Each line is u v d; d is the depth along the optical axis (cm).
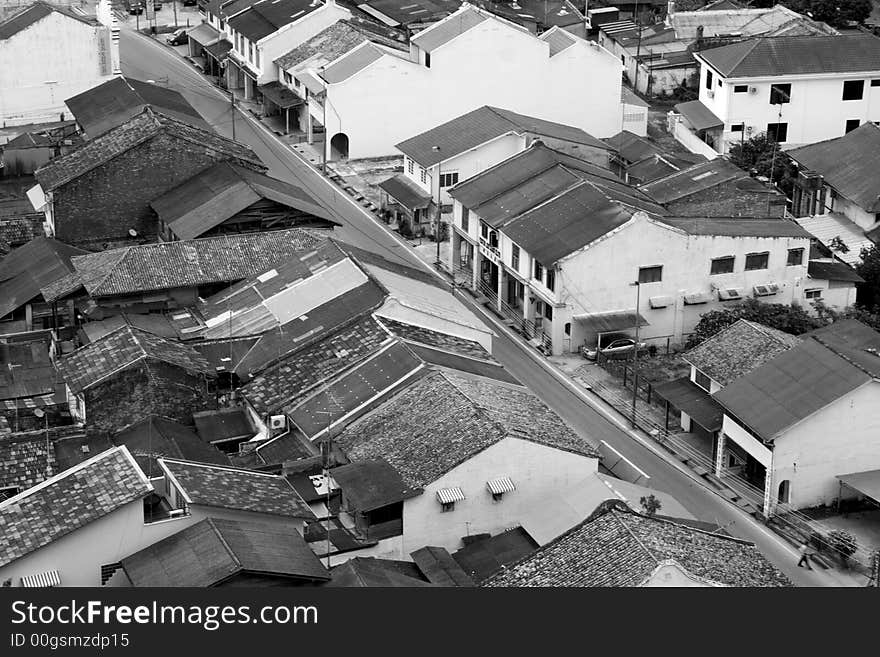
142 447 7631
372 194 12112
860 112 12875
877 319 9719
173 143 10675
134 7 16688
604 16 15662
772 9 14725
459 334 8781
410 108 12769
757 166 11794
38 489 6400
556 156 10712
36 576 6138
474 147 11319
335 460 7600
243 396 8244
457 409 7538
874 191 10944
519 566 6219
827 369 7825
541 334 9744
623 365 9425
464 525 7244
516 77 12950
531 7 15400
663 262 9594
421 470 7219
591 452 7431
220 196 10331
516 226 9869
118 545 6250
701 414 8306
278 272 9306
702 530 6494
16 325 9569
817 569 7288
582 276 9456
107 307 9144
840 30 15012
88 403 7906
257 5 14462
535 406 7919
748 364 8350
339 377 8162
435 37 12794
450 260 10819
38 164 12188
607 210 9681
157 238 10819
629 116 13288
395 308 8644
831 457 7738
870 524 7669
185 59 15450
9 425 8050
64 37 13112
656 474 8156
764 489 7919
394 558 7106
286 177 12381
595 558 6106
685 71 14325
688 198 10294
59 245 10219
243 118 13750
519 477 7281
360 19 13962
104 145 10725
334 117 12588
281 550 6206
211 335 8756
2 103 13088
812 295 10025
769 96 12700
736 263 9769
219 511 6419
